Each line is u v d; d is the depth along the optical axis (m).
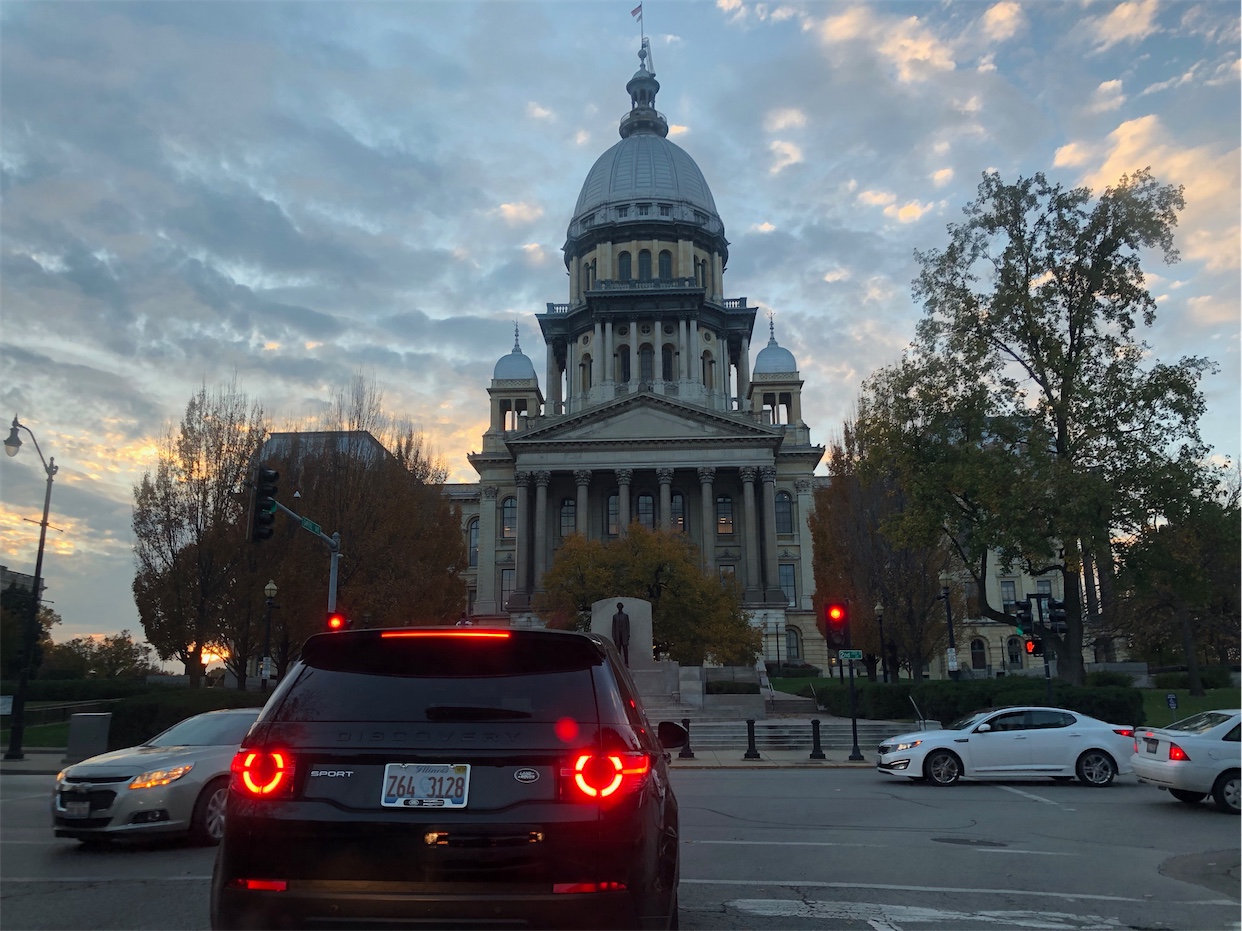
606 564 58.50
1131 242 31.84
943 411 33.47
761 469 81.88
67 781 11.52
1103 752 19.23
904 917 8.04
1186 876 10.10
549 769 4.69
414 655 5.18
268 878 4.54
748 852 11.23
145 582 41.81
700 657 57.72
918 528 33.25
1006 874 10.06
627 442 82.19
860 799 16.95
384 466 47.31
